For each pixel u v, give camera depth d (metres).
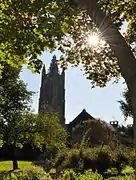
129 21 11.95
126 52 7.87
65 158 28.11
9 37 9.55
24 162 64.94
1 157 69.94
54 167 29.77
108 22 8.02
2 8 9.75
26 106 50.41
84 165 26.84
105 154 27.03
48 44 9.40
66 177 20.25
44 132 53.78
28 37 9.34
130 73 7.70
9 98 48.97
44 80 147.50
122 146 33.94
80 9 8.77
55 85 146.50
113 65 12.45
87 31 11.55
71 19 8.83
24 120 51.47
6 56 11.12
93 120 41.47
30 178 19.14
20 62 11.42
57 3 8.70
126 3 11.09
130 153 27.59
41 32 9.05
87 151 27.62
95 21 8.15
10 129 49.09
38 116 53.44
